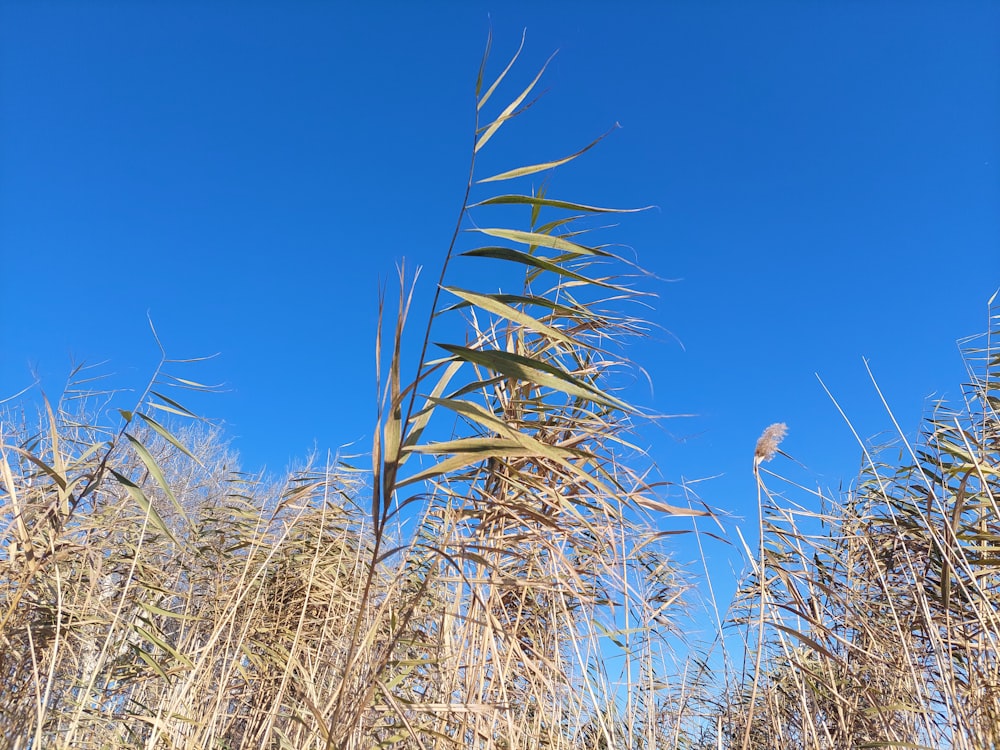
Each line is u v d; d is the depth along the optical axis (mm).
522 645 2883
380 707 2424
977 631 2928
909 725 3025
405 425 1807
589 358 2750
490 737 2346
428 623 3061
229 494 4547
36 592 2979
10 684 2893
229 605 3477
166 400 2914
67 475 3062
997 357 3260
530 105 2008
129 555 3629
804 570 3129
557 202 1975
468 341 2662
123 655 3613
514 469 2426
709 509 2268
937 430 3166
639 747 3129
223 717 3623
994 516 2908
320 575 3754
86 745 3111
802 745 3229
